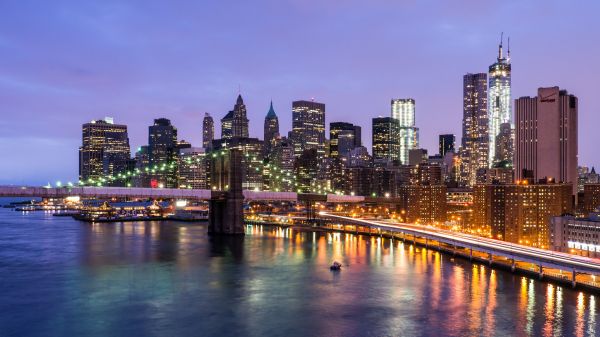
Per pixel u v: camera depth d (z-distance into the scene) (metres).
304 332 106.50
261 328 108.88
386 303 127.38
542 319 114.50
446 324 111.31
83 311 120.25
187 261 186.12
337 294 136.00
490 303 127.12
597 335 105.00
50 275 158.62
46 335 104.88
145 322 112.56
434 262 187.12
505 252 169.50
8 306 123.94
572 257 154.50
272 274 162.12
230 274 161.75
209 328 108.81
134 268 171.25
